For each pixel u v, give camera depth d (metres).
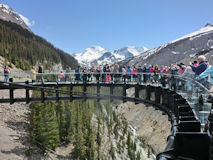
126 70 25.05
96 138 70.81
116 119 98.88
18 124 37.16
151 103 19.38
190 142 3.89
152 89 20.22
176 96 12.62
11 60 139.38
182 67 17.00
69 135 57.81
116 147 77.19
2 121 35.16
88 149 58.41
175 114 11.94
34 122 40.16
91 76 26.27
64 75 27.08
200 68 10.29
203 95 7.61
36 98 22.78
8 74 24.62
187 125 5.05
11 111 39.66
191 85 9.95
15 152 29.44
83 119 63.88
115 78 24.22
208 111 7.07
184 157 3.86
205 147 3.80
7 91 36.59
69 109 61.34
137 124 117.25
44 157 36.62
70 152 52.75
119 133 89.56
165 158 3.91
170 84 16.05
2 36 192.50
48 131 43.53
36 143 38.44
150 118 113.88
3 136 31.33
